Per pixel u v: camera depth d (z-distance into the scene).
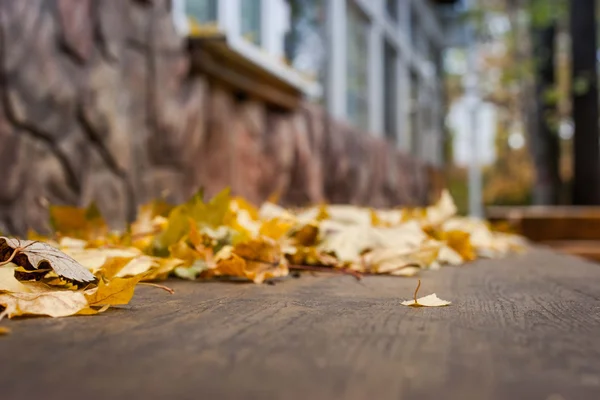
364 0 8.45
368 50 8.89
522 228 4.26
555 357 0.60
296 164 5.91
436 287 1.22
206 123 4.32
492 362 0.58
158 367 0.55
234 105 4.86
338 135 7.06
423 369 0.55
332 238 1.57
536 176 10.58
